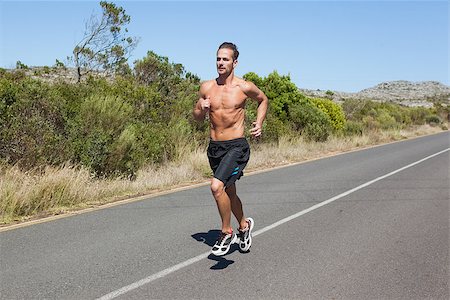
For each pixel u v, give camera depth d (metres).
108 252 5.48
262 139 17.56
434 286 4.48
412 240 6.13
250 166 14.10
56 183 8.12
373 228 6.77
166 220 7.13
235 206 5.23
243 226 5.39
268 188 10.31
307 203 8.61
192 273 4.80
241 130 5.01
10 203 7.32
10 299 4.08
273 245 5.86
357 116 38.59
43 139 9.26
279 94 21.98
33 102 9.94
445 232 6.57
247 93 4.98
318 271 4.89
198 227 6.72
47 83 11.30
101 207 8.05
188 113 14.97
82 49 17.34
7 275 4.68
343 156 17.98
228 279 4.63
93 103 10.99
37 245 5.73
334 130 25.03
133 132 10.98
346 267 5.02
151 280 4.58
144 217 7.31
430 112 53.56
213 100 4.98
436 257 5.40
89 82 13.48
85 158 9.53
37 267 4.92
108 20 17.50
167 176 10.73
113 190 9.20
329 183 11.07
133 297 4.16
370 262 5.20
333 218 7.41
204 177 11.73
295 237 6.25
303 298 4.17
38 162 8.91
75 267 4.93
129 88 14.26
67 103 10.95
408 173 12.91
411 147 22.53
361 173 12.91
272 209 8.06
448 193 9.76
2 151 8.88
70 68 17.69
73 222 6.94
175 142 13.07
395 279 4.67
